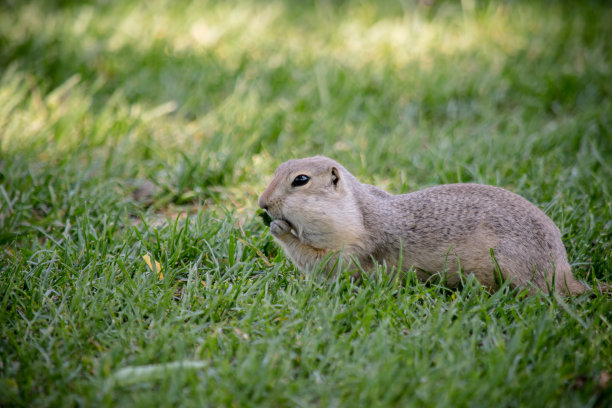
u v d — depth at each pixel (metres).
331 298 7.84
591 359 6.57
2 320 7.27
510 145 12.81
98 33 19.27
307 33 20.59
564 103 15.21
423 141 13.62
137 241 9.48
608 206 10.01
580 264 8.80
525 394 6.03
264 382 6.08
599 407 6.06
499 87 15.82
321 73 16.19
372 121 13.94
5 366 6.50
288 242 8.33
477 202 8.35
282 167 8.38
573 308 7.50
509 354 6.45
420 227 8.28
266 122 13.77
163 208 11.27
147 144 12.95
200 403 5.85
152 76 16.50
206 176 11.79
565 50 18.28
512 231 8.09
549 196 10.65
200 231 9.44
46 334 6.98
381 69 16.91
